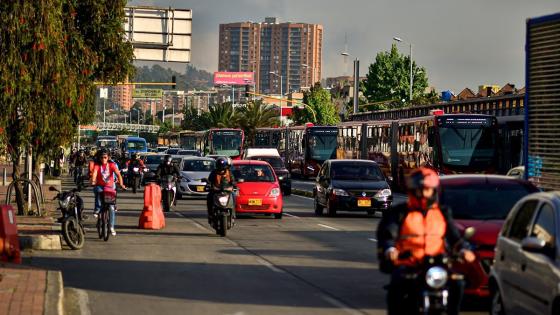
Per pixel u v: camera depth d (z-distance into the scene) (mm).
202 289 26594
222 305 23766
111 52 52438
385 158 98062
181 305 23734
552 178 34000
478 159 80312
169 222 51188
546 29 34469
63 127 43562
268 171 55812
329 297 25203
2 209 30562
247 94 173250
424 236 15836
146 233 44375
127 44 53344
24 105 41250
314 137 126250
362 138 107938
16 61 37938
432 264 15516
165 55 79812
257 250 37250
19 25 37625
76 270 30672
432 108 121438
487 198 26047
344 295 25594
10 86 38094
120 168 95938
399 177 93312
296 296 25375
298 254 35906
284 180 85062
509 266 19875
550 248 18016
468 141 80500
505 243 20344
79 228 36906
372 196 55438
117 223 50156
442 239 15945
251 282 28125
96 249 37094
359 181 56812
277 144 149500
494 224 24172
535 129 35250
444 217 16188
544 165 34562
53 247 36875
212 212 43438
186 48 79875
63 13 46312
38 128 42312
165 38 79500
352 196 55312
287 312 22734
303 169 128375
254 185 54344
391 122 96688
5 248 30359
